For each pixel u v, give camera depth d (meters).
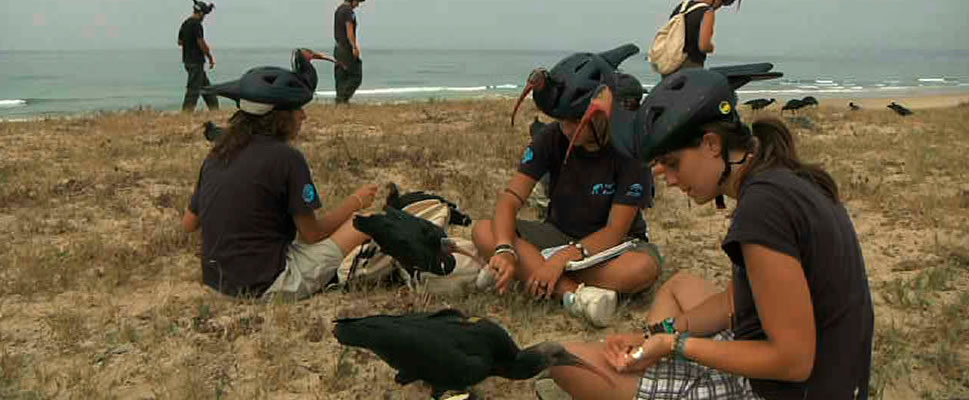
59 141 10.16
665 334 2.69
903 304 4.69
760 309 2.30
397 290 4.86
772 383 2.50
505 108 14.61
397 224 4.27
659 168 2.79
